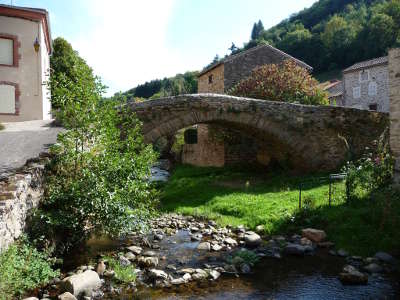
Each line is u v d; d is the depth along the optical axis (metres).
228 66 21.23
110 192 6.25
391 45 44.06
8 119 15.22
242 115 13.20
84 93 6.95
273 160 17.38
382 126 14.41
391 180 8.75
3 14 14.97
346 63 50.12
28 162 6.23
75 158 6.39
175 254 6.51
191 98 12.42
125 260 5.93
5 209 4.20
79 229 6.20
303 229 7.47
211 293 4.79
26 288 4.52
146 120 11.84
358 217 7.46
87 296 4.59
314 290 4.91
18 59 15.35
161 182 17.05
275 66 19.58
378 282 5.16
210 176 16.66
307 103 18.20
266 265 5.93
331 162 14.05
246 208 9.45
